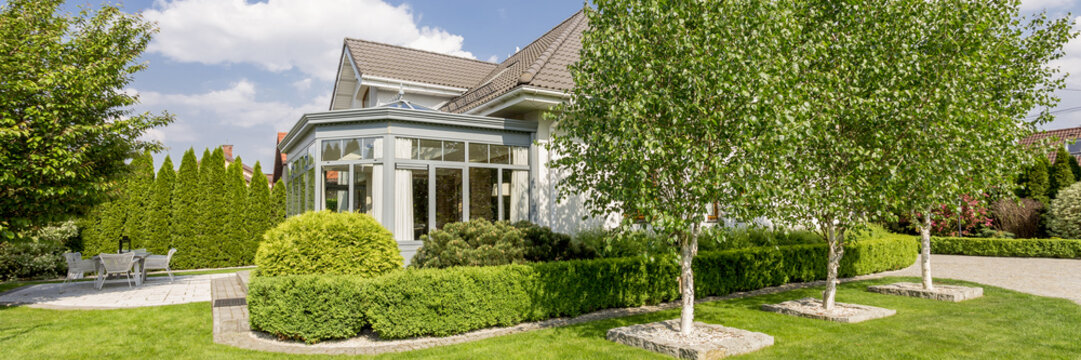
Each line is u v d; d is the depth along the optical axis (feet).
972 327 22.76
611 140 19.51
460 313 22.66
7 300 31.99
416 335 22.33
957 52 25.21
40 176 30.50
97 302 30.73
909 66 24.20
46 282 43.19
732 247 38.19
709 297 32.91
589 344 20.67
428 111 34.78
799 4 24.34
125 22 35.53
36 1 32.22
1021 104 29.66
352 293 21.52
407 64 57.67
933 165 23.91
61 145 30.09
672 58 19.24
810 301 29.43
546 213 38.47
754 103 18.20
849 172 24.73
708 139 19.13
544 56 41.68
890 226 66.74
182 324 24.45
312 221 24.93
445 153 36.01
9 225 32.12
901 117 23.66
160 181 53.98
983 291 33.81
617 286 28.27
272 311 21.25
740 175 17.58
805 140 22.97
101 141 34.19
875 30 25.38
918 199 26.16
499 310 23.71
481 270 23.52
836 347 19.77
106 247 51.19
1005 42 28.68
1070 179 69.31
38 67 30.53
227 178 57.36
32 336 22.17
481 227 28.66
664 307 29.45
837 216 25.02
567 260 29.14
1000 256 59.16
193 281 41.91
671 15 18.78
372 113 33.91
